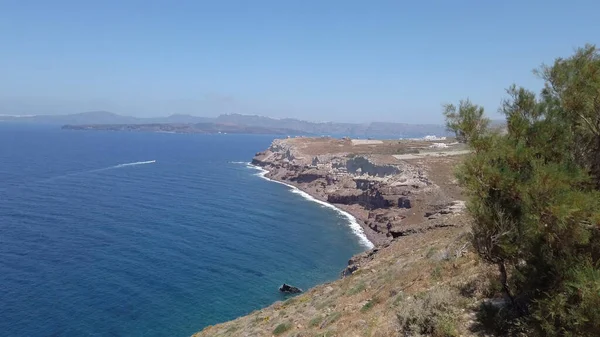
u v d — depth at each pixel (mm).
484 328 10680
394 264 23297
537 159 9461
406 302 14312
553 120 10211
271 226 66562
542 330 8805
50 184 95688
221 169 140250
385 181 81750
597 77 9469
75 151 189875
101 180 105062
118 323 33625
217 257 50219
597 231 8750
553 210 8359
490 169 9430
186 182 108062
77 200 78938
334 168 107625
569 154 9969
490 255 9961
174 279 42875
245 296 39844
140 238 56125
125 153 188875
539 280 9578
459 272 15586
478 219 9906
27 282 39938
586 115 9648
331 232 64688
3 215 64875
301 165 120562
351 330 14516
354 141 166875
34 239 53188
